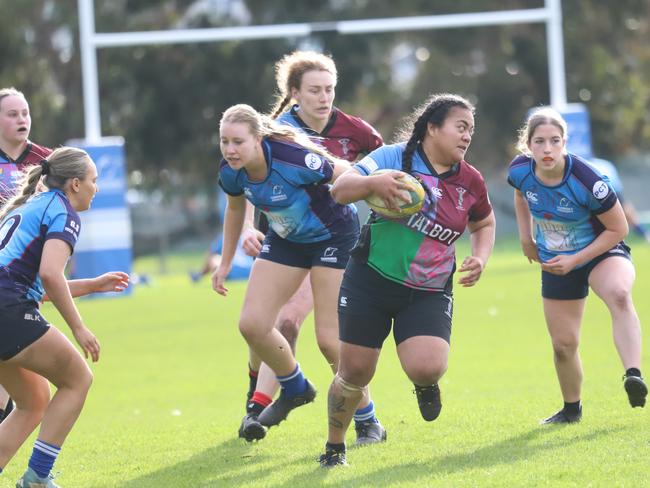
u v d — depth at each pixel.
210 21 141.38
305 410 32.09
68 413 21.30
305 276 25.53
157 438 28.41
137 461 25.34
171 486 22.05
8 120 28.50
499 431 25.92
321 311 25.27
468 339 47.34
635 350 24.53
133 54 141.75
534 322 52.12
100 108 143.25
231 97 143.38
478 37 148.88
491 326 51.44
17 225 21.14
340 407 22.25
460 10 144.88
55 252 20.67
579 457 21.97
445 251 21.67
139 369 44.47
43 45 144.88
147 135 144.75
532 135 25.12
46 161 21.81
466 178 21.55
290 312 27.55
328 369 41.25
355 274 21.75
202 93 143.00
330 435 22.72
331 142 27.97
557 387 33.25
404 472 21.62
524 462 21.80
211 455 25.41
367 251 21.58
